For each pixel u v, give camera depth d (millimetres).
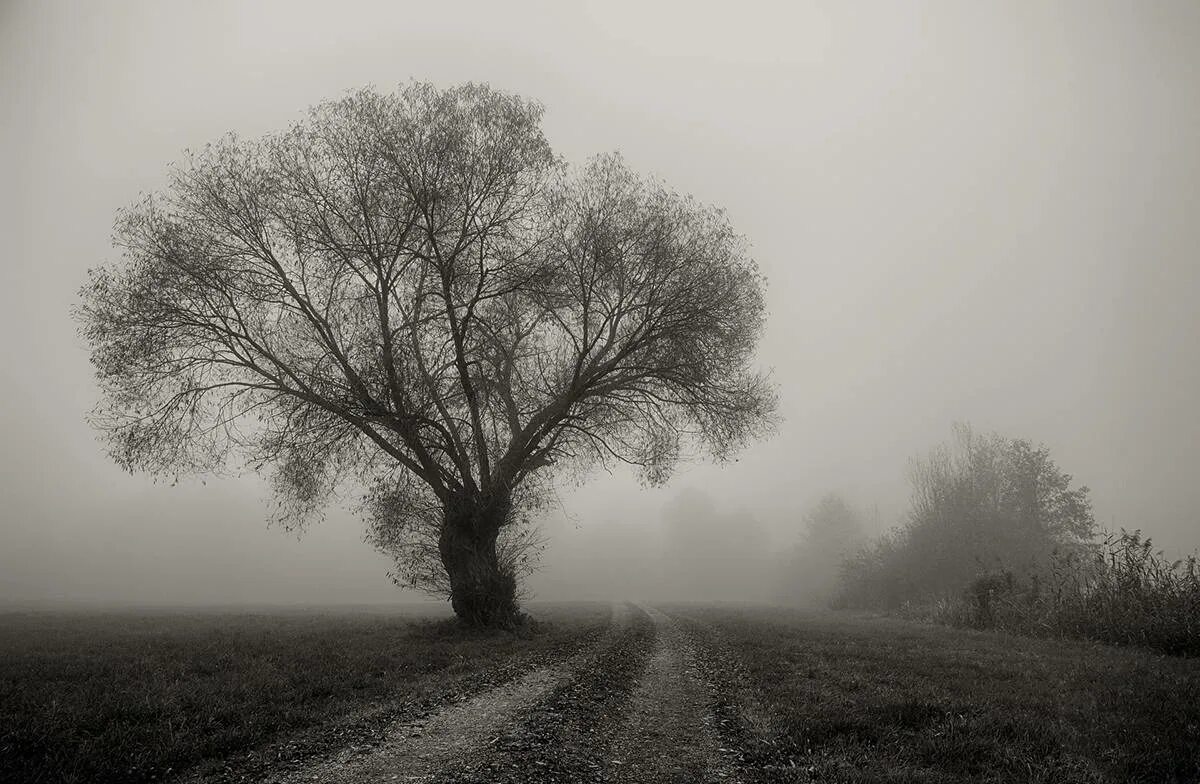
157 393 20516
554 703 10070
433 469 22031
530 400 24484
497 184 21484
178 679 11492
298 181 20609
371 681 11875
